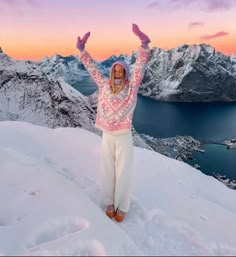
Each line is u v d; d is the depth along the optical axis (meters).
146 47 3.47
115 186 3.71
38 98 198.62
